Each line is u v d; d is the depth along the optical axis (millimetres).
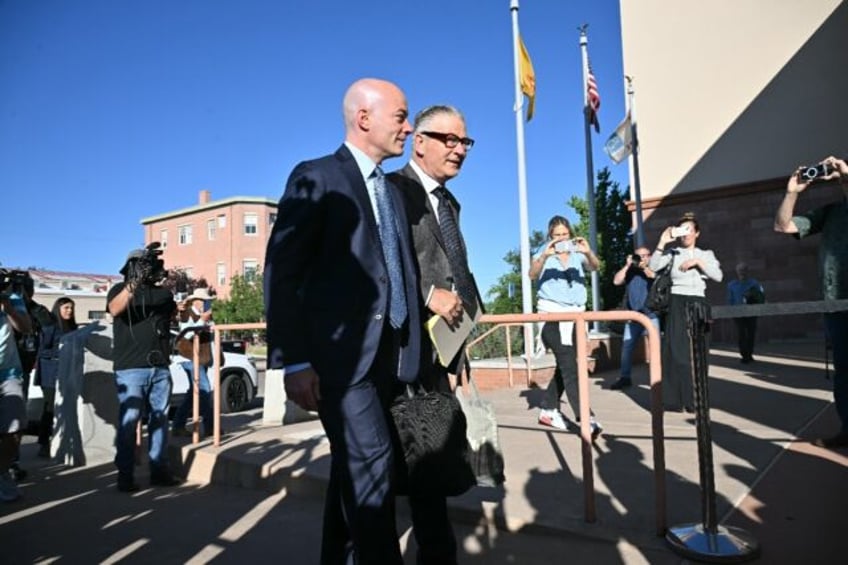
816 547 2584
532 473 3869
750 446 4223
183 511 4012
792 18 15539
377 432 2172
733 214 15586
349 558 2355
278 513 3830
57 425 6199
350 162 2342
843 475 3473
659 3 17266
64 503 4359
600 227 22094
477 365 9602
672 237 5871
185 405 6098
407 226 2521
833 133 14938
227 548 3277
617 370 10781
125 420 4668
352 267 2203
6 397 4398
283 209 2215
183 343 6082
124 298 4582
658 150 16969
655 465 2859
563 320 3150
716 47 16438
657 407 2855
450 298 2488
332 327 2172
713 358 10812
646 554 2693
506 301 22750
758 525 2855
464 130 2770
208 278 49156
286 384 2105
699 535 2650
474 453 2992
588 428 3062
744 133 15945
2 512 4168
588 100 15305
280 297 2111
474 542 3012
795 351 11711
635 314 2930
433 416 2416
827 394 6352
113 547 3387
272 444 5234
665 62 17078
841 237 4102
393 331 2324
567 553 2799
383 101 2393
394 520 2176
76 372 5902
